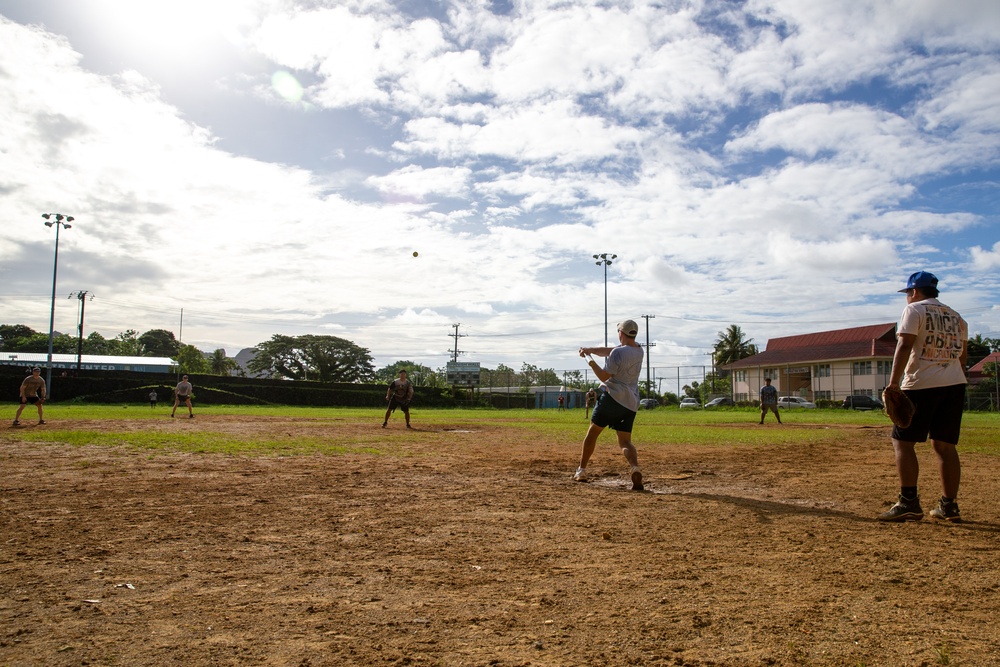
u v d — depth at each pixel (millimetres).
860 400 50031
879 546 4215
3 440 12469
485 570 3682
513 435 16375
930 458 10094
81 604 3053
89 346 117750
